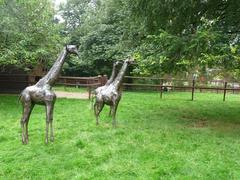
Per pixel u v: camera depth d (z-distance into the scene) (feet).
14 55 48.49
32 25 53.31
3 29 47.67
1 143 28.35
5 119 38.78
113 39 86.12
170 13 38.37
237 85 95.96
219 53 31.30
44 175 21.61
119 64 35.37
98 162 23.81
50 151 25.70
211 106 53.83
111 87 34.58
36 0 54.54
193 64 34.12
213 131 34.71
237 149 27.91
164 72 37.88
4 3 49.44
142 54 38.32
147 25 40.01
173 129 34.63
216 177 21.62
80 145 27.43
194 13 38.86
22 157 24.38
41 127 33.78
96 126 34.63
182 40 33.24
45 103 26.91
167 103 54.85
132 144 27.96
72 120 37.93
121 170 22.34
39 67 64.80
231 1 36.45
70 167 22.90
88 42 88.89
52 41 55.77
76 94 65.98
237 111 49.16
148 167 22.95
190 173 22.16
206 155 25.77
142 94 70.08
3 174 21.68
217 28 34.68
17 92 66.64
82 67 96.68
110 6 88.99
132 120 39.01
